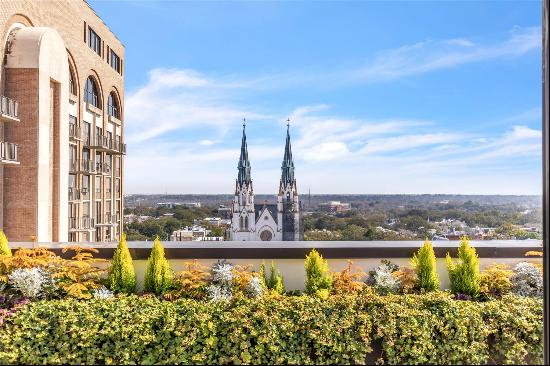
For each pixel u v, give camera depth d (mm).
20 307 5812
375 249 7383
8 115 15188
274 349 5254
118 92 34406
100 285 6715
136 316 5566
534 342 5406
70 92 24141
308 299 6016
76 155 25312
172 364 5219
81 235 26375
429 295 6129
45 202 16656
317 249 7387
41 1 19281
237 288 6535
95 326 5398
